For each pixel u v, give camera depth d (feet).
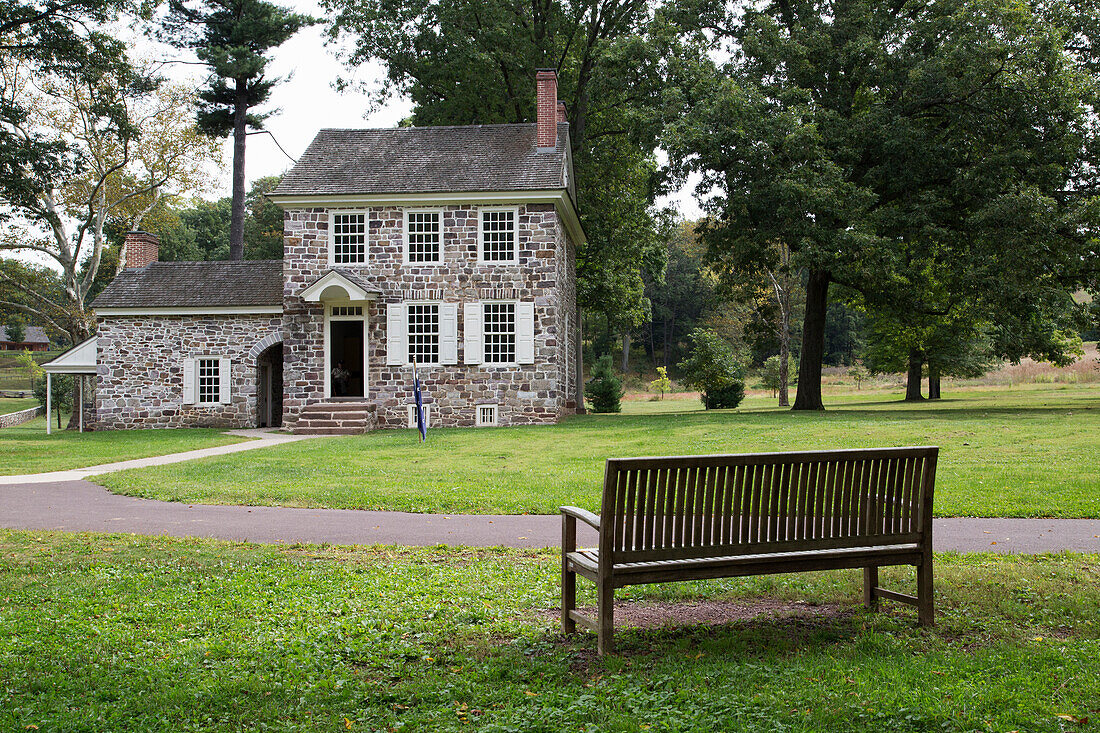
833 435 63.36
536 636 18.34
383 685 15.43
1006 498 35.24
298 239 93.09
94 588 22.90
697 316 287.07
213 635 18.62
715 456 16.94
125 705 14.49
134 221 137.39
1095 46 88.43
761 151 82.89
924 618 18.61
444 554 27.40
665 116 88.84
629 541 16.78
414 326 92.94
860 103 97.45
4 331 291.99
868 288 94.12
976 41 83.10
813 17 92.07
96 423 100.48
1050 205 78.38
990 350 127.75
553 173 90.89
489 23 109.09
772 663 16.02
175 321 97.76
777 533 17.69
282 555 27.17
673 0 98.07
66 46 84.02
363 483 45.34
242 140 139.23
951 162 87.20
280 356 104.88
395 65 116.16
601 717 13.52
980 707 13.43
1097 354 192.65
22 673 16.10
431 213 92.53
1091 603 19.58
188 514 36.52
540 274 91.35
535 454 59.98
